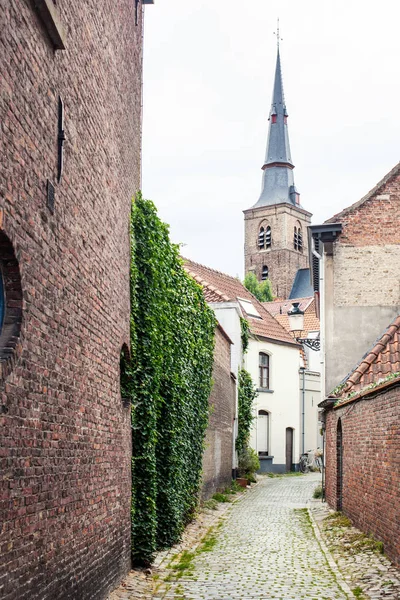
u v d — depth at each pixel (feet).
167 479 41.09
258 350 119.14
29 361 17.57
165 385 41.24
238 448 95.71
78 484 22.86
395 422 35.47
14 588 16.43
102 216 26.84
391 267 67.05
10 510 16.15
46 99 18.90
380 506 39.19
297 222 296.92
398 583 30.55
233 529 49.96
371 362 54.34
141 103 41.52
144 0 43.50
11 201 15.98
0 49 15.12
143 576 32.81
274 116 299.38
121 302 31.37
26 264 17.22
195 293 52.65
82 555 23.22
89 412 24.59
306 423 134.21
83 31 23.44
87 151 24.23
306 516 57.77
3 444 15.64
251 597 28.76
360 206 68.03
